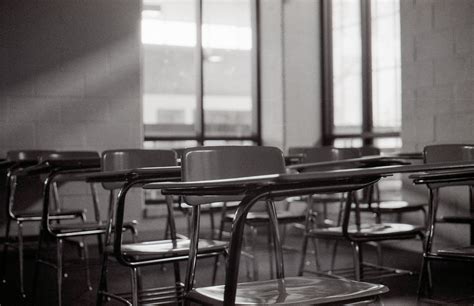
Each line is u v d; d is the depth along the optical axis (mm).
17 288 4090
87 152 4922
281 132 6910
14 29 5977
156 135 6871
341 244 5812
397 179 5297
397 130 6102
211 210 5359
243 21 7250
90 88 6203
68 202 6027
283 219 3953
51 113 6082
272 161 1978
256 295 1447
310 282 1595
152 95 7184
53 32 6098
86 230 3354
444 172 2361
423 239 3039
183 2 7148
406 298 3414
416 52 5102
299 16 6941
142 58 6422
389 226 3191
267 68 7082
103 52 6250
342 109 6812
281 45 6891
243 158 1938
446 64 4832
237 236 1372
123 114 6305
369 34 6402
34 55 6035
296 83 6934
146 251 2311
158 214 6355
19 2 5992
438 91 4910
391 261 4734
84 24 6195
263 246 5793
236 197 1947
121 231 2293
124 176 2291
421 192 5023
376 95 6352
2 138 5934
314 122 6996
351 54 6668
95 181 2455
